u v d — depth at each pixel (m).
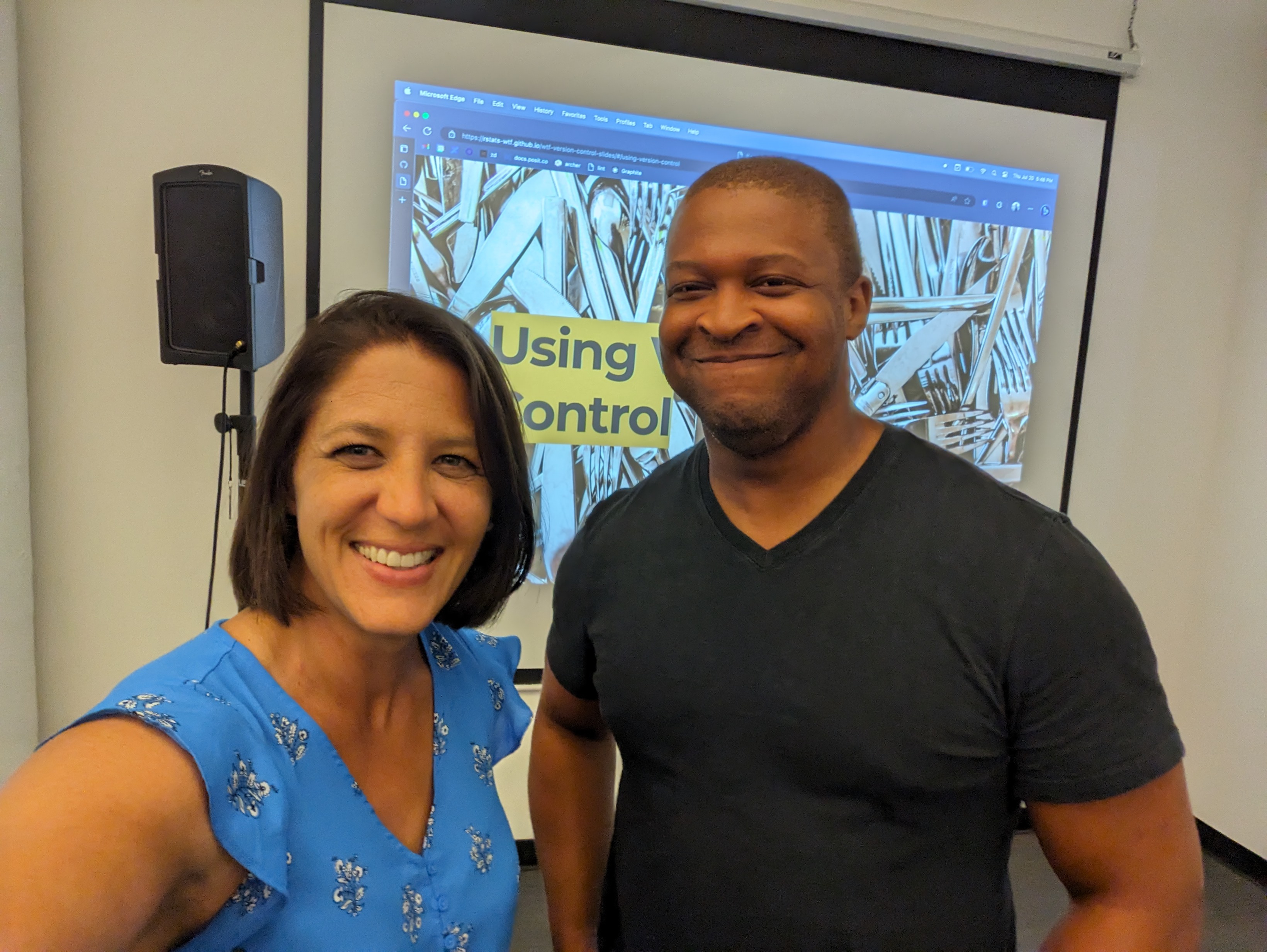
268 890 0.63
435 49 1.84
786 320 0.79
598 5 1.91
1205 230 2.38
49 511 1.81
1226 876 2.33
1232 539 2.43
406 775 0.81
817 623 0.84
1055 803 0.82
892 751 0.81
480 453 0.77
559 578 1.09
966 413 2.28
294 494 0.75
